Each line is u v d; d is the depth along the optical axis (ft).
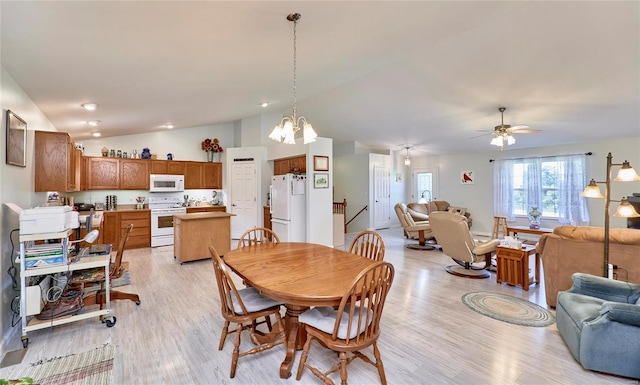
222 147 24.59
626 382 6.31
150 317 9.37
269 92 14.57
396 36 9.32
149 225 19.75
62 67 7.86
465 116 17.84
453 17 8.34
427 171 30.14
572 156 20.94
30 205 9.91
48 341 7.91
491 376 6.49
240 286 12.23
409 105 17.34
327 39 8.78
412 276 13.76
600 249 9.23
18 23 5.54
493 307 10.17
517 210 24.00
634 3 7.83
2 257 7.65
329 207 18.25
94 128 16.51
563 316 7.91
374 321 5.74
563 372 6.65
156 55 7.88
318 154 17.80
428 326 8.80
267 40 8.14
